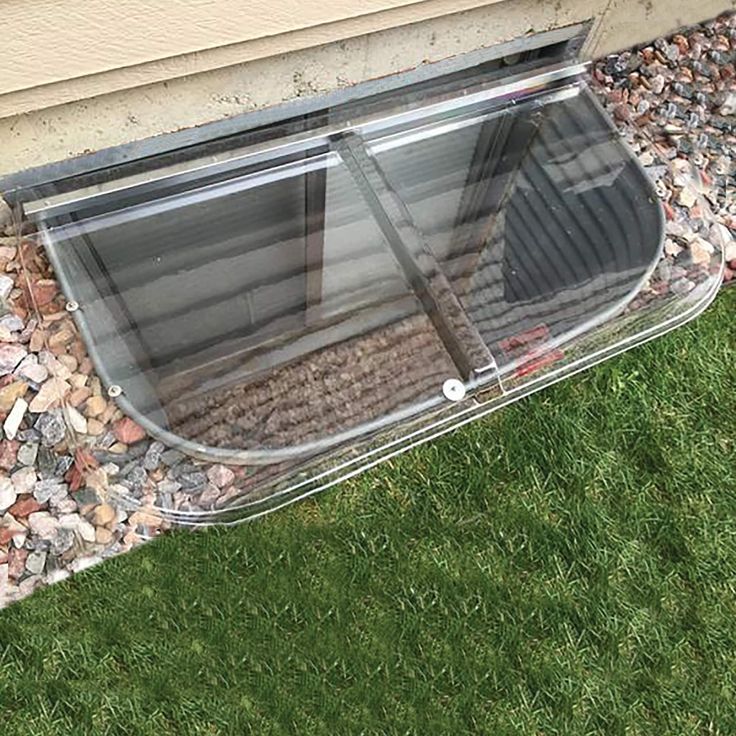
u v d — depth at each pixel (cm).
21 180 180
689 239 214
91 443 180
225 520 175
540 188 219
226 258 207
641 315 202
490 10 193
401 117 209
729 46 246
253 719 159
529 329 199
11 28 142
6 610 165
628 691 169
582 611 174
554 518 182
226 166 196
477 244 211
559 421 191
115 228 196
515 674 167
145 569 170
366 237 209
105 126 175
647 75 238
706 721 168
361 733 159
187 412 186
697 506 187
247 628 166
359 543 175
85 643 163
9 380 182
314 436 185
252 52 171
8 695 157
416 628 169
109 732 156
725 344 205
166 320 197
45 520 173
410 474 183
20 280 191
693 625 176
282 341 199
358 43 184
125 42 154
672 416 195
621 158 223
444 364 193
